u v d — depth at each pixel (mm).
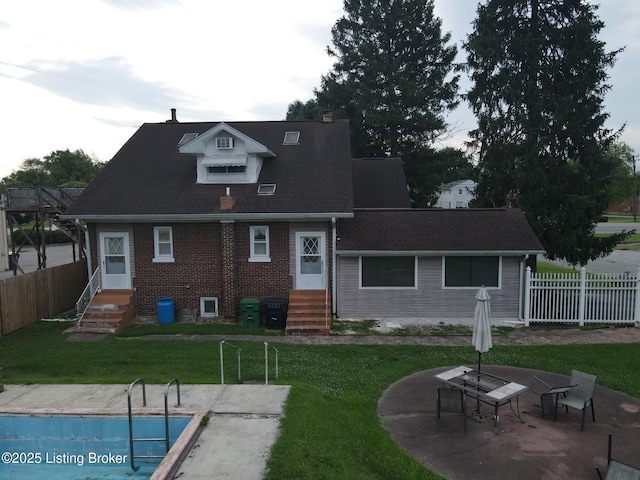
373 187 22797
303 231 17297
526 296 16453
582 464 7660
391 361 12742
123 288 17859
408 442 8352
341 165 19219
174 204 17453
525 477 7281
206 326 16703
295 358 12844
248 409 8969
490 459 7793
